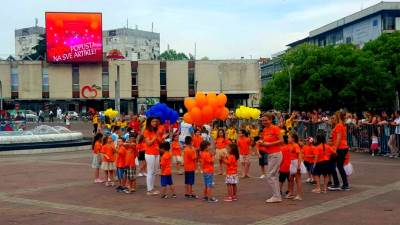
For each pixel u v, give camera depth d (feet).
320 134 43.11
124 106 233.35
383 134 74.02
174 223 31.58
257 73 231.30
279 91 154.92
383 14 221.46
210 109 59.67
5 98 223.71
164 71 230.68
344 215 33.19
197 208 36.60
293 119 89.45
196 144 56.90
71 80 226.17
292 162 39.52
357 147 81.56
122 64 227.20
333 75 138.82
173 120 68.08
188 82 230.68
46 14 219.20
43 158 79.41
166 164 41.42
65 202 40.01
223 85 230.89
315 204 37.45
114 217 33.76
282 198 40.32
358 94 139.54
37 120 208.13
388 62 148.66
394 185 45.93
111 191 45.52
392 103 146.00
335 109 142.61
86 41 222.28
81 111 232.53
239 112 91.66
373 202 37.83
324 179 43.09
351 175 52.90
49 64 224.94
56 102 231.30
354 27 246.27
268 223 31.09
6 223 32.22
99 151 51.39
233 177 39.34
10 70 224.33
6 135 93.56
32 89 224.94
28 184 50.42
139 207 37.35
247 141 53.31
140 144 53.78
